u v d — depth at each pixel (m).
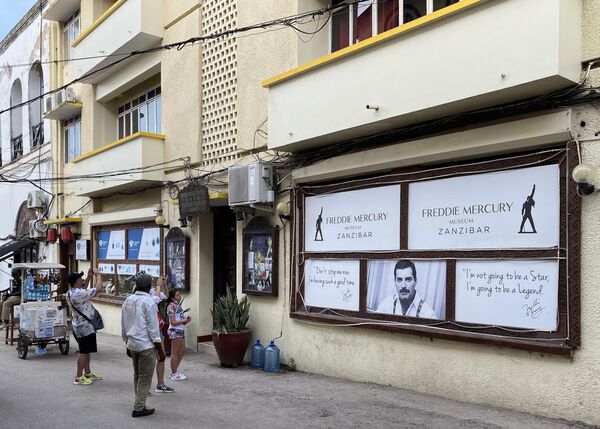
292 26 8.77
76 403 7.43
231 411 6.84
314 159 8.90
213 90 11.34
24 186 21.97
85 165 15.66
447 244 7.07
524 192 6.31
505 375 6.39
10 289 17.53
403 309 7.56
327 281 8.79
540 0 5.59
